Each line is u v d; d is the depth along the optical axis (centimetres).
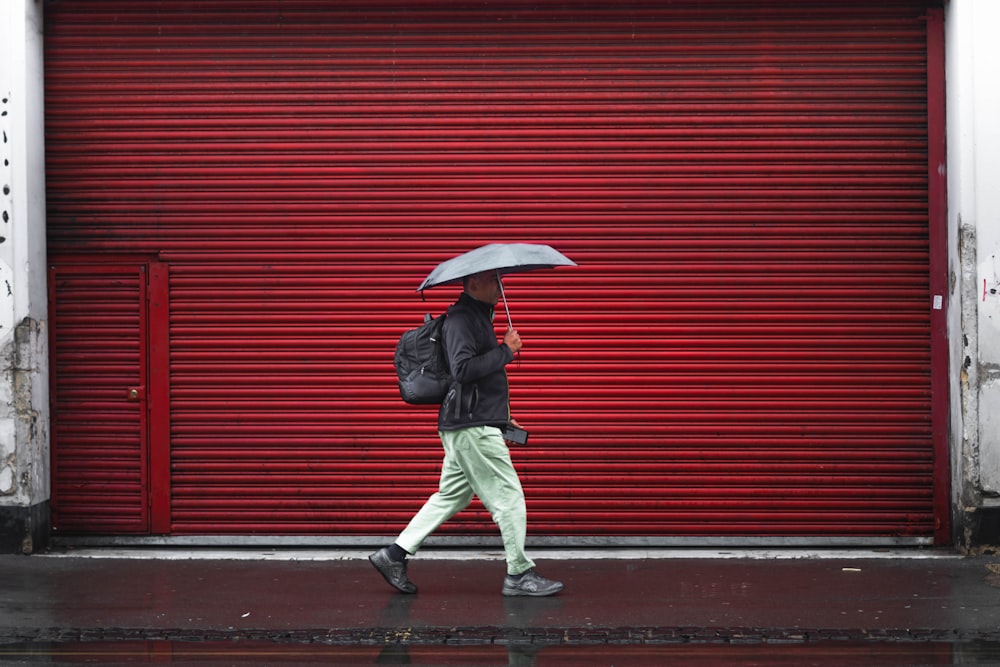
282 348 801
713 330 792
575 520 796
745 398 793
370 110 796
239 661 554
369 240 798
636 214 793
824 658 552
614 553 785
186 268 800
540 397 796
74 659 558
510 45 795
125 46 798
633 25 793
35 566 749
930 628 602
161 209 798
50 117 796
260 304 799
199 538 803
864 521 792
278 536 802
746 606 647
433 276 634
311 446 800
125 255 802
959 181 759
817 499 793
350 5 795
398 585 674
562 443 796
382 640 586
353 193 796
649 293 793
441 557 777
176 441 802
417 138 796
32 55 776
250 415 801
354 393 799
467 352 634
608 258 795
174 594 681
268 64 797
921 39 789
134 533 804
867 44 789
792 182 791
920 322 790
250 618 627
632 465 793
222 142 798
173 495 803
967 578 709
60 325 799
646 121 792
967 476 760
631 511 795
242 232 798
